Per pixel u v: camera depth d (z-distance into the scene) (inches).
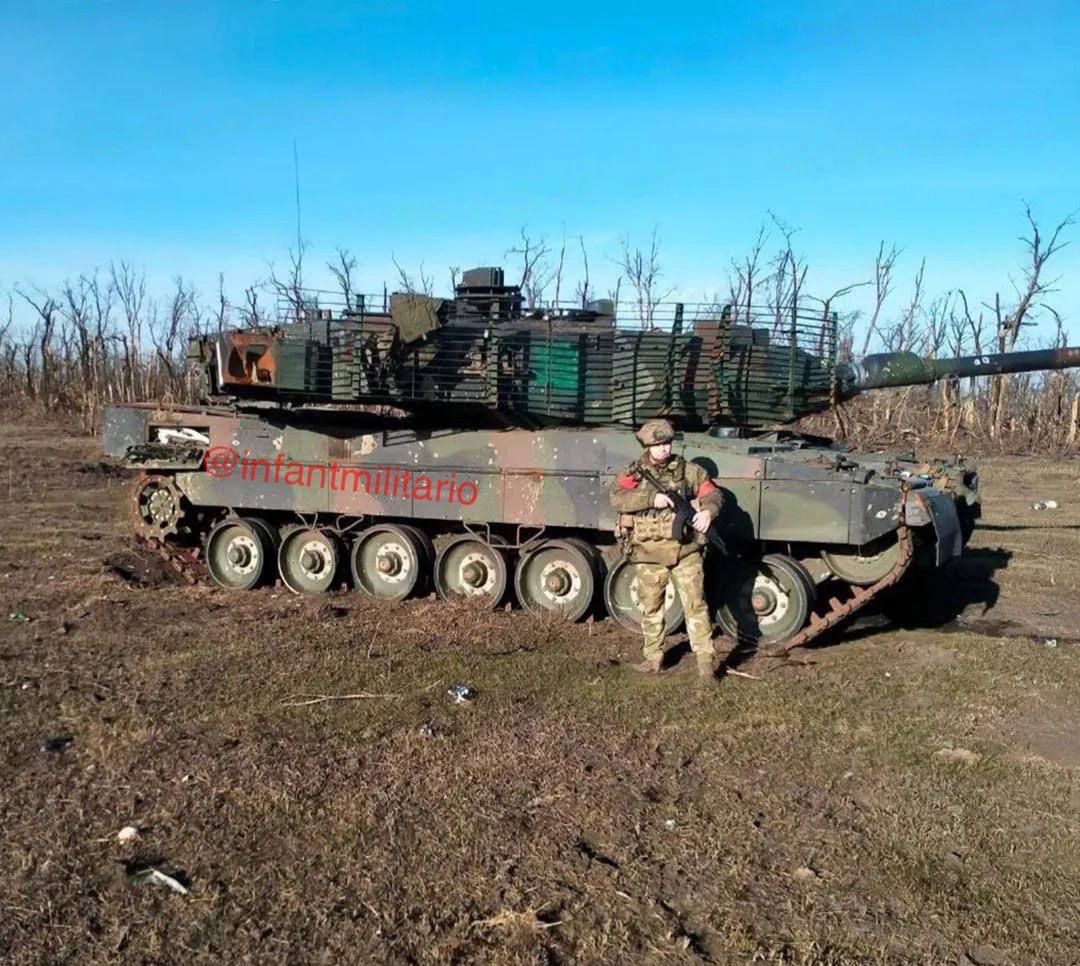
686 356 402.3
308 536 471.2
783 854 211.5
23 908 187.3
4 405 1887.3
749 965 172.2
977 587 505.0
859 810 233.5
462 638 382.0
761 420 418.6
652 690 319.0
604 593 407.8
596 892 194.7
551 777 248.4
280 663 343.0
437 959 172.2
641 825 223.5
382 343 400.5
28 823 222.4
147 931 180.2
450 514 431.5
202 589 479.2
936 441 1342.3
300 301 413.4
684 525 324.5
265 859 206.5
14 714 292.8
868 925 184.9
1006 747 273.1
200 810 227.5
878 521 354.9
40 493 853.2
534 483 413.7
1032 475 1058.1
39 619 408.2
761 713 296.7
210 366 428.5
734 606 384.5
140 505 505.4
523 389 404.2
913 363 442.3
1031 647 377.4
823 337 422.9
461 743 270.2
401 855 208.1
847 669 347.9
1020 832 222.2
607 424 415.2
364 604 442.6
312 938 178.9
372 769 251.3
